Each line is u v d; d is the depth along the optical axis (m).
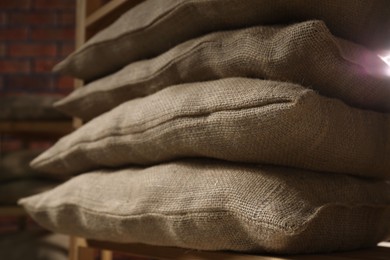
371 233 0.70
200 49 0.74
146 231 0.77
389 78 0.71
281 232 0.57
